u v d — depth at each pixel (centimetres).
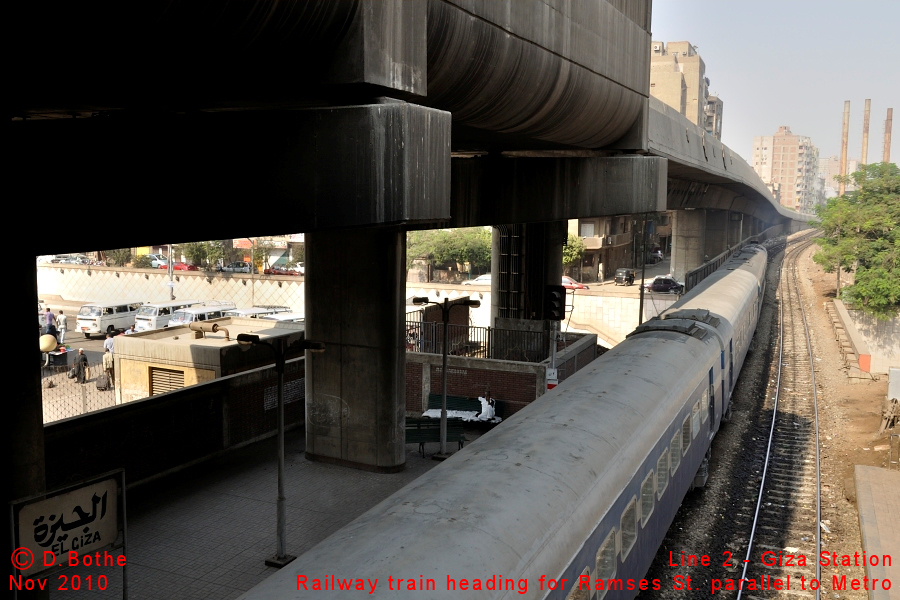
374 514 722
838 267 4919
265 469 1681
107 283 5909
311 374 1730
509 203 1805
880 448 2016
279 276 5453
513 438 927
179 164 798
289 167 849
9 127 733
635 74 1880
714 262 4709
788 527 1483
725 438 2064
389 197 867
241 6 722
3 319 870
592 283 5844
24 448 899
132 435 1515
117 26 672
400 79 917
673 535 1400
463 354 2616
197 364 2100
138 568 1194
